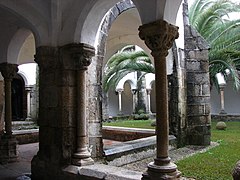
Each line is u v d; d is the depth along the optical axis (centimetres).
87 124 473
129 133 920
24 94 1611
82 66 424
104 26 524
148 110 2095
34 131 942
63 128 418
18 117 1608
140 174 356
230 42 991
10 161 583
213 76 1205
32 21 425
